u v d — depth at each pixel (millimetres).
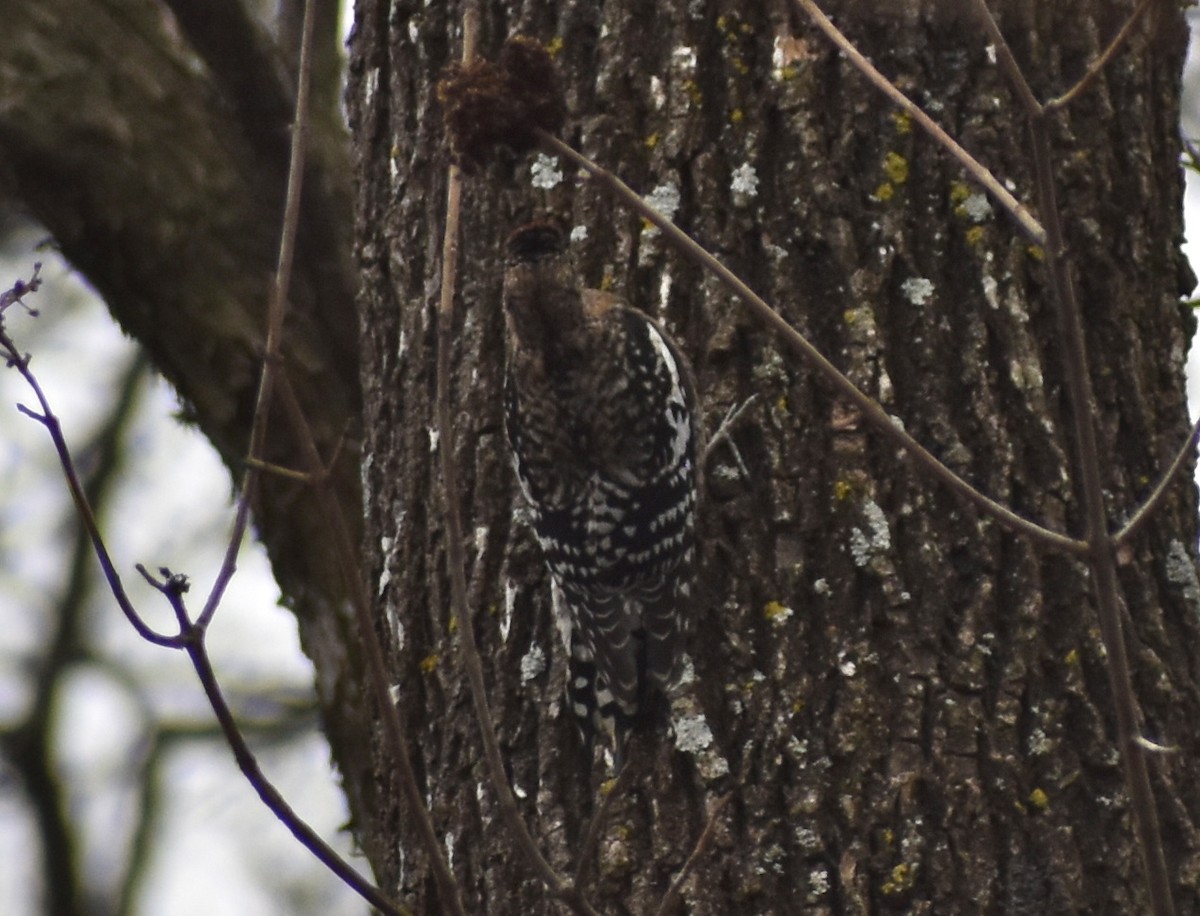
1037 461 7902
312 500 11625
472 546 8555
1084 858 7457
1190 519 8352
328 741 11859
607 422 8195
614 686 8055
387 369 9039
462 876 8172
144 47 12195
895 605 7699
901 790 7441
